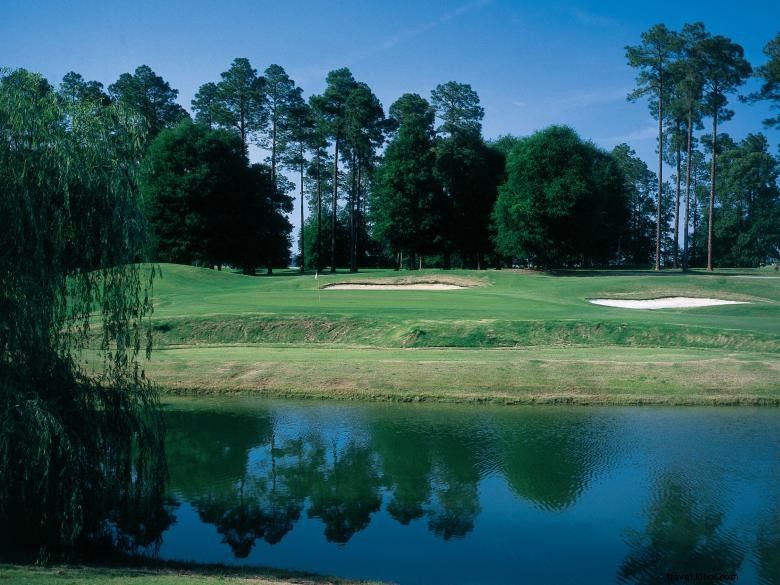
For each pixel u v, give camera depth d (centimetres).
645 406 2294
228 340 3241
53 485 1213
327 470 1697
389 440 1936
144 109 8238
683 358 2698
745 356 2722
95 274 1312
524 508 1444
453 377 2516
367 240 11056
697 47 6669
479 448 1852
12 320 1206
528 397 2356
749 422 2083
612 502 1471
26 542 1243
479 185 8119
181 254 7169
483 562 1204
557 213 6184
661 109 7094
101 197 1288
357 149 8050
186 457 1800
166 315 3472
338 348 3089
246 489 1579
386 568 1188
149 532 1355
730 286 4834
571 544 1274
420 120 7875
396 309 3706
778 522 1361
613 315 3556
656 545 1257
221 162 7344
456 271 6050
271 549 1272
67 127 1296
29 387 1217
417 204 7569
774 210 10100
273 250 8306
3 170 1198
